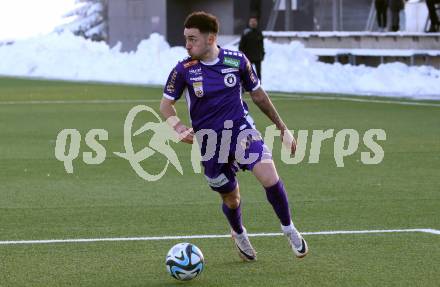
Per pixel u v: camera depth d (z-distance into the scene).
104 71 95.88
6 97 66.88
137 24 113.12
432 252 19.72
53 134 42.72
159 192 27.56
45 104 60.28
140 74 91.44
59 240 21.09
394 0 87.19
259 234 21.64
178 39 112.31
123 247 20.36
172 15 111.75
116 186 28.69
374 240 20.94
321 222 23.05
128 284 17.28
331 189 28.00
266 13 106.06
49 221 23.31
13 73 106.00
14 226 22.70
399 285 17.08
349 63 85.38
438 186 28.45
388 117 49.72
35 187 28.53
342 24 98.75
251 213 24.22
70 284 17.30
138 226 22.64
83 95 68.44
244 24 109.12
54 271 18.25
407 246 20.31
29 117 51.12
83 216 23.94
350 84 75.56
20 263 18.92
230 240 21.05
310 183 29.16
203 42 17.84
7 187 28.53
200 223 22.98
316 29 102.06
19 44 112.19
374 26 94.31
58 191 27.78
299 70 77.88
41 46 109.75
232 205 18.58
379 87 72.62
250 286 17.08
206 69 17.95
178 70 18.08
